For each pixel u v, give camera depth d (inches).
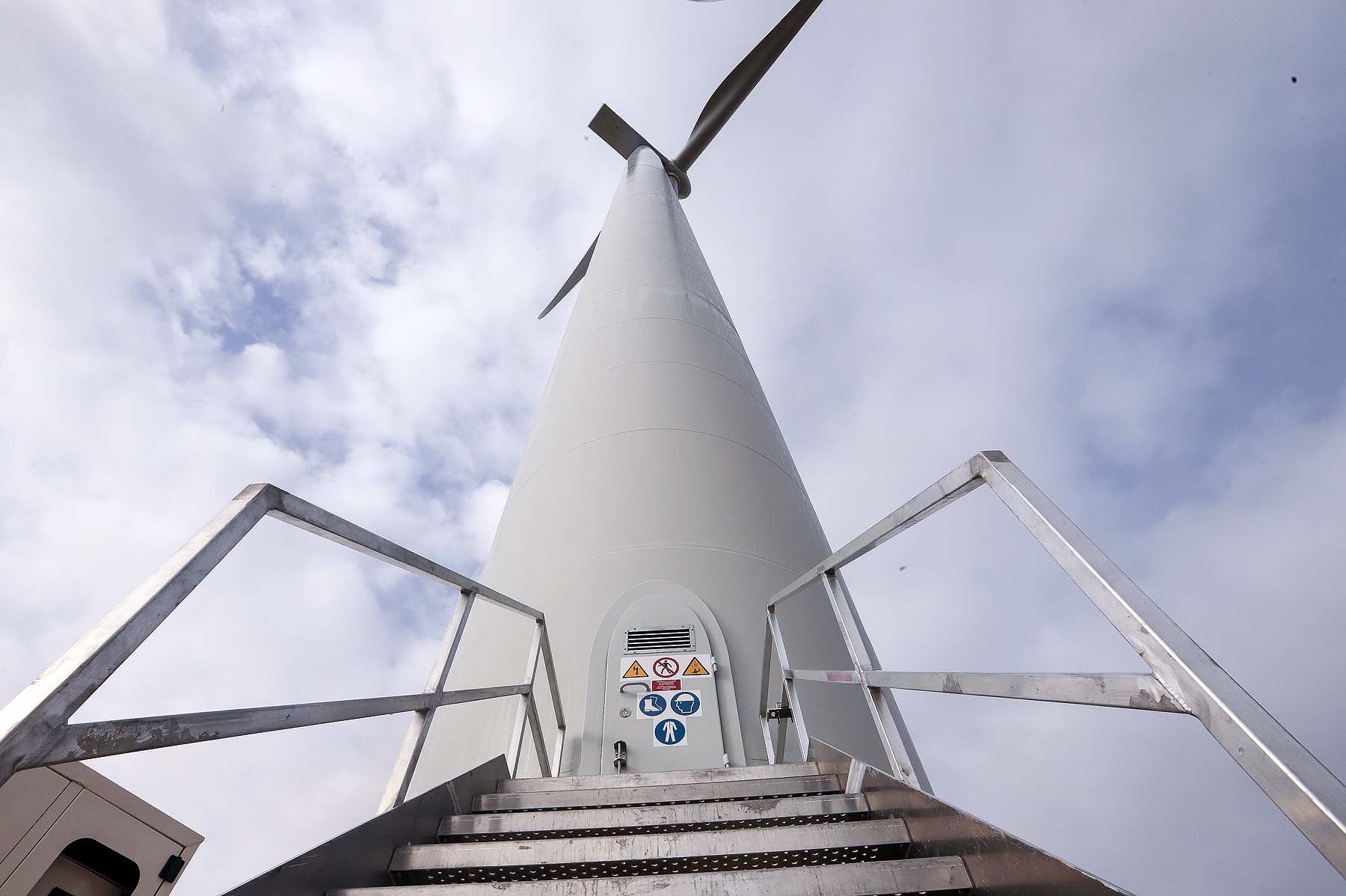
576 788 116.3
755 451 246.8
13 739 31.6
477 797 107.2
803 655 185.6
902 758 81.4
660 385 259.1
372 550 75.5
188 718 46.1
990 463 53.0
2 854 93.7
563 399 268.5
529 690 137.2
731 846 74.6
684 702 166.6
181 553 45.9
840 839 74.7
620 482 215.8
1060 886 43.7
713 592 187.2
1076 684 44.8
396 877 73.5
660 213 457.1
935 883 60.1
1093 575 40.4
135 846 111.3
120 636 38.7
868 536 84.1
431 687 91.3
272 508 56.5
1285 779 27.9
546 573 197.3
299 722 59.6
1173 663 34.6
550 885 61.5
